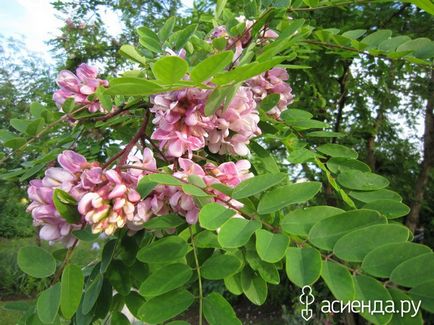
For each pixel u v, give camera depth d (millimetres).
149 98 293
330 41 412
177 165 268
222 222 214
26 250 254
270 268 244
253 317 1452
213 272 237
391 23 824
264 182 228
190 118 256
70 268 241
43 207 242
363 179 339
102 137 444
